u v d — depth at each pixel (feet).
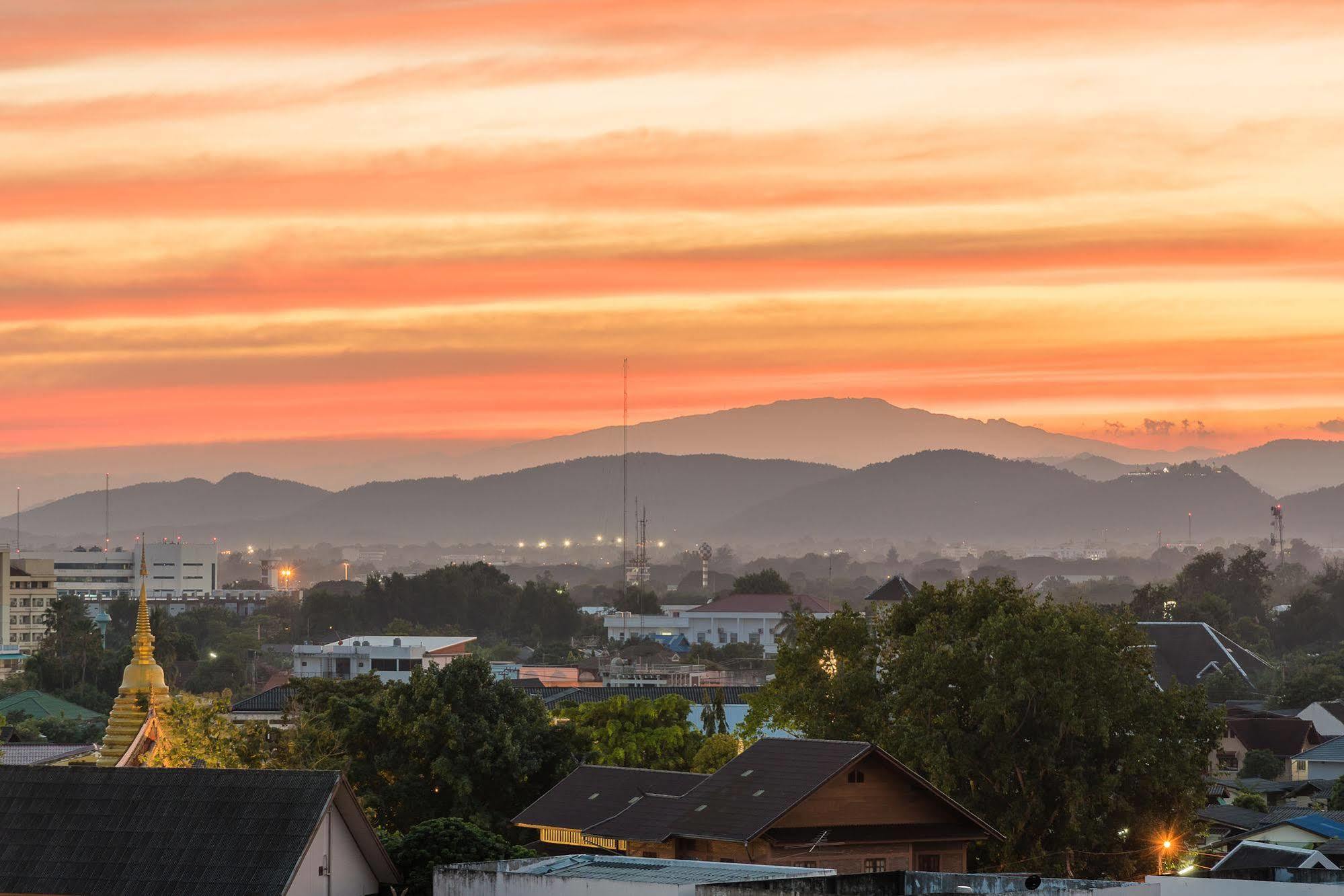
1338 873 381.19
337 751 621.72
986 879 358.84
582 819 540.93
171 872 366.63
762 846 459.73
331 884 380.78
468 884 362.74
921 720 602.85
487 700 624.59
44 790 386.93
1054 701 582.35
